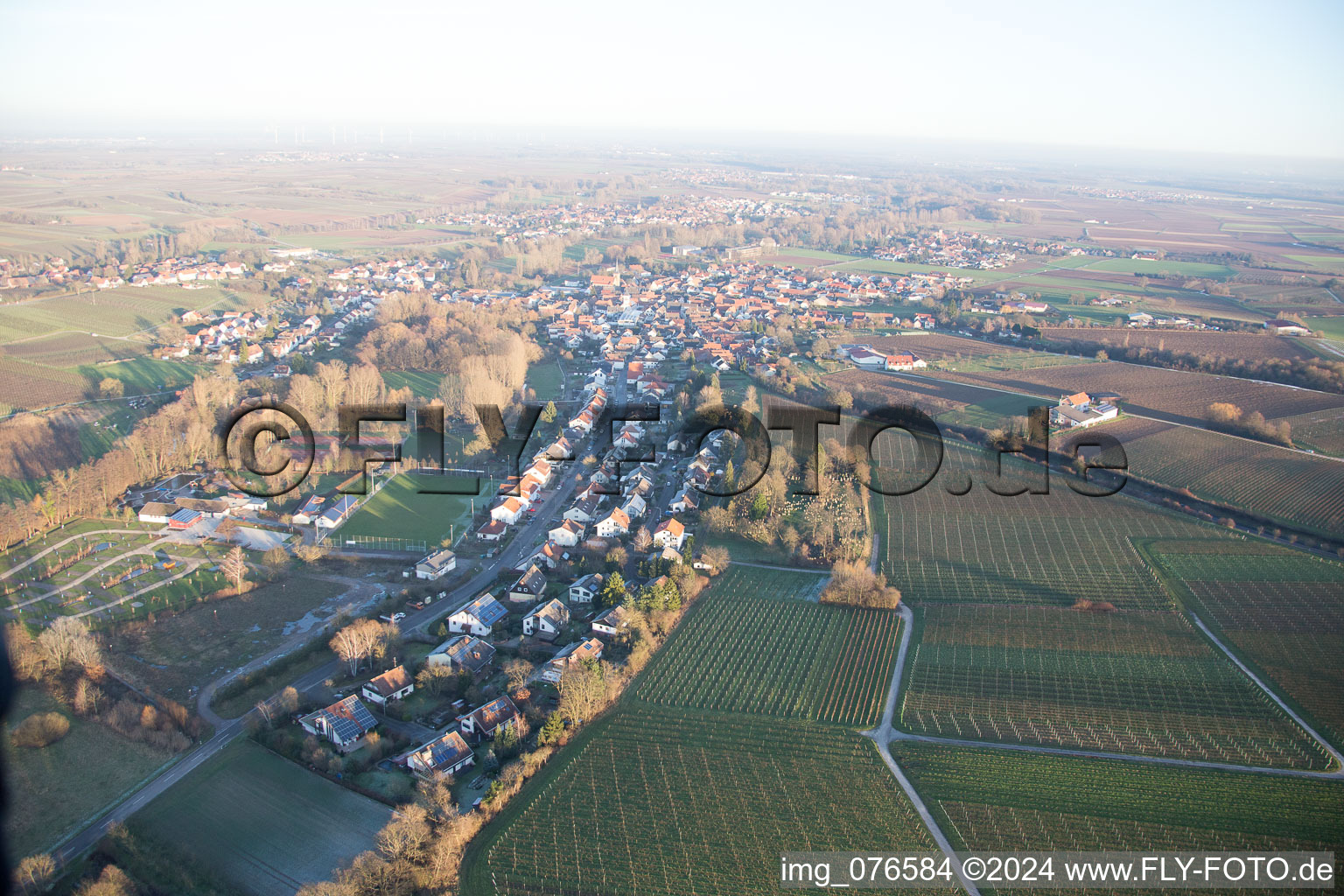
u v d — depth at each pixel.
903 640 143.62
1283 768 111.88
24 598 150.62
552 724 116.31
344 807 104.88
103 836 99.12
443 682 128.88
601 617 145.00
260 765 111.44
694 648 141.38
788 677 133.25
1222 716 122.81
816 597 158.88
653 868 96.38
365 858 92.50
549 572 166.50
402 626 146.50
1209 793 107.50
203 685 129.12
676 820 103.50
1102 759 114.12
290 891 92.38
